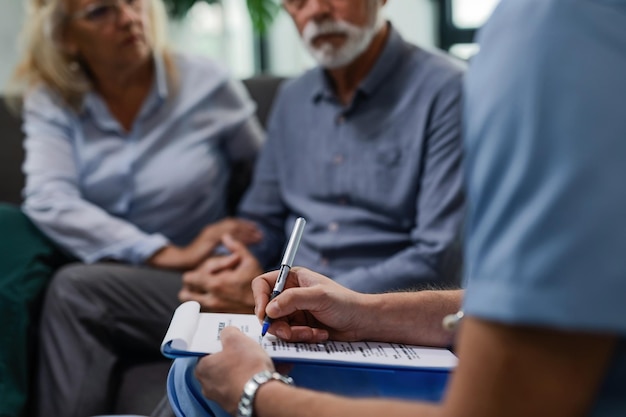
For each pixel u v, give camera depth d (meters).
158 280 1.54
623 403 0.49
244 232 1.68
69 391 1.43
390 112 1.53
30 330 1.52
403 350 0.82
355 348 0.81
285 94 1.73
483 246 0.50
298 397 0.64
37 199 1.74
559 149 0.47
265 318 0.82
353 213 1.54
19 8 2.99
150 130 1.83
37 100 1.84
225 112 1.92
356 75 1.57
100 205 1.82
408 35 3.55
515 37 0.51
